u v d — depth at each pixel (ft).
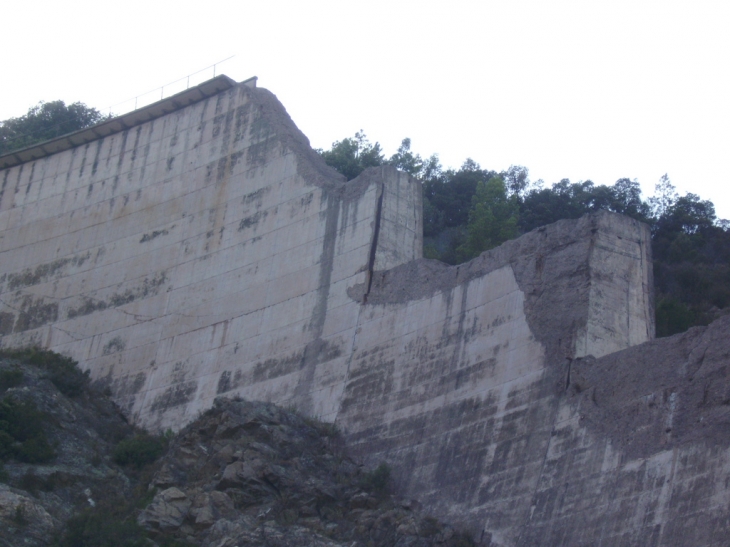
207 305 118.83
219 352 114.62
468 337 95.61
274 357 109.81
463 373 94.17
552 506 81.41
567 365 86.74
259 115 125.39
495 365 92.12
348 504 92.02
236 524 89.04
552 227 94.32
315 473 95.61
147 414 115.75
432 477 90.68
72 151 142.41
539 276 92.89
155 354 120.06
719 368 77.30
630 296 90.43
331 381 103.76
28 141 198.49
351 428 99.50
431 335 98.63
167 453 103.50
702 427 76.02
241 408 102.32
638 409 80.43
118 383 120.88
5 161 146.61
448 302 98.94
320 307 108.88
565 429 84.12
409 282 103.24
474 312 96.32
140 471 104.83
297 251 114.11
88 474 101.45
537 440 85.40
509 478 85.40
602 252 90.79
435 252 163.32
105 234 132.98
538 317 90.94
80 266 132.98
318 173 116.78
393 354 100.58
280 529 87.81
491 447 88.22
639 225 93.66
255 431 99.35
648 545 74.54
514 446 86.63
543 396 87.10
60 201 139.85
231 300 117.08
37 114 206.90
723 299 151.12
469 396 92.53
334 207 112.98
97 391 120.88
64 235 136.87
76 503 96.84
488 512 85.10
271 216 118.52
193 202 126.62
